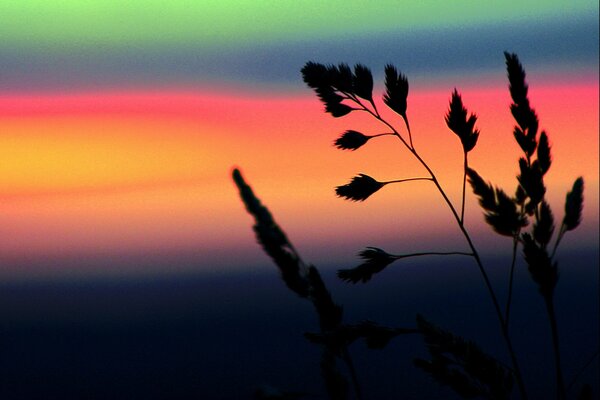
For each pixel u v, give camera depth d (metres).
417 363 0.77
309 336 0.77
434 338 0.77
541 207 0.77
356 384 0.76
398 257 0.77
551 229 0.76
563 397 0.76
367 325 0.77
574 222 0.76
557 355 0.76
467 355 0.77
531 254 0.76
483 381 0.77
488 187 0.76
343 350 0.77
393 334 0.77
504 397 0.76
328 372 0.76
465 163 0.77
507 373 0.77
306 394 0.75
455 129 0.77
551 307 0.76
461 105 0.77
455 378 0.77
